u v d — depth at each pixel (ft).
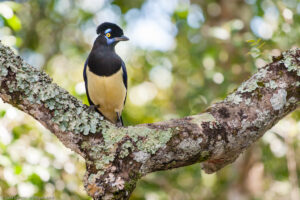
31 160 33.04
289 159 41.88
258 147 47.96
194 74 52.75
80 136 18.51
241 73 47.62
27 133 35.91
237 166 49.80
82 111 18.92
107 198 17.56
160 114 49.44
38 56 55.31
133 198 44.45
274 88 20.35
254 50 26.16
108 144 18.35
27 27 56.08
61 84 48.08
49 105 18.43
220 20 54.65
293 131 39.86
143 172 18.44
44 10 56.80
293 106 21.06
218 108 20.12
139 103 51.93
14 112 33.37
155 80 54.65
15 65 18.61
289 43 43.80
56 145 35.42
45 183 34.47
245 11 53.88
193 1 56.49
